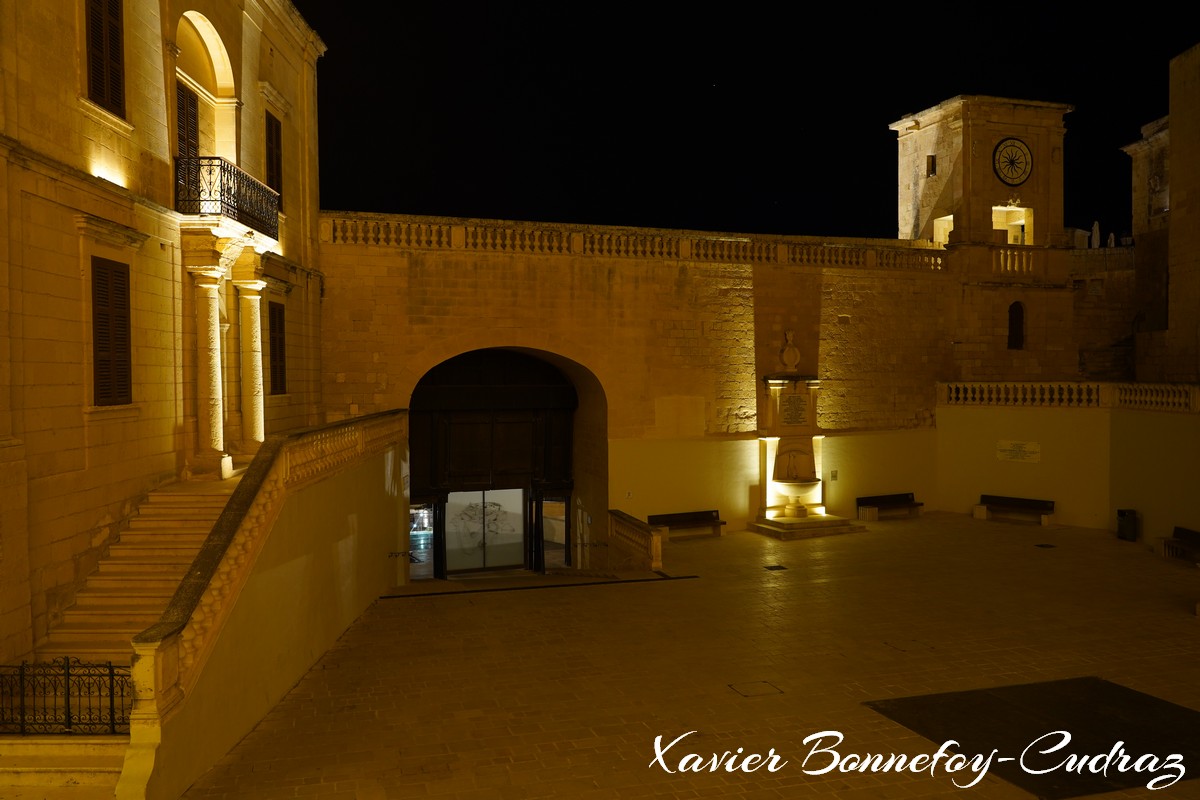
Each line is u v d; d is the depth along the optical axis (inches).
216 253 561.3
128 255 490.0
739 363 959.6
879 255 1024.9
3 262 382.6
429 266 845.2
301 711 433.1
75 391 441.1
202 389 564.4
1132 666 504.4
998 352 1079.6
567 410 1020.5
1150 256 1212.5
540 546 1010.7
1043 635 564.1
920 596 667.4
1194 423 801.6
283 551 454.0
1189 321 979.3
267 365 679.1
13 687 361.1
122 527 482.9
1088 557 808.3
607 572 789.9
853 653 527.8
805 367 992.2
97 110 460.1
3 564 380.2
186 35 585.6
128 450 490.3
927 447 1060.5
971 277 1066.1
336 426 554.6
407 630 574.2
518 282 871.7
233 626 390.6
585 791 350.6
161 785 322.3
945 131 1096.2
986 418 1027.3
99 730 341.1
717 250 947.3
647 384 919.7
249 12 655.8
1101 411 942.4
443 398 957.2
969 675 488.7
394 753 383.9
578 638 557.3
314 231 800.9
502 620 599.5
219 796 341.7
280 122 725.3
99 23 464.4
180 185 552.4
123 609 432.8
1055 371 1104.8
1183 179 991.0
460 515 1024.2
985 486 1029.8
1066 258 1111.0
